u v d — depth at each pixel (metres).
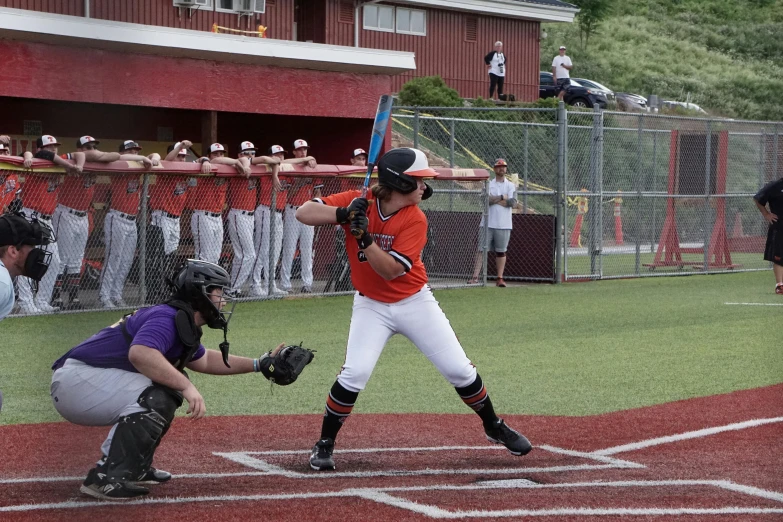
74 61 40.19
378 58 50.78
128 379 15.15
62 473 16.62
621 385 25.77
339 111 50.91
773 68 198.00
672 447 19.16
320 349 30.67
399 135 82.06
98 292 37.06
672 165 59.91
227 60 46.31
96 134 50.97
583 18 182.25
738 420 21.62
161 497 15.33
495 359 29.58
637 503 15.24
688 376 27.06
